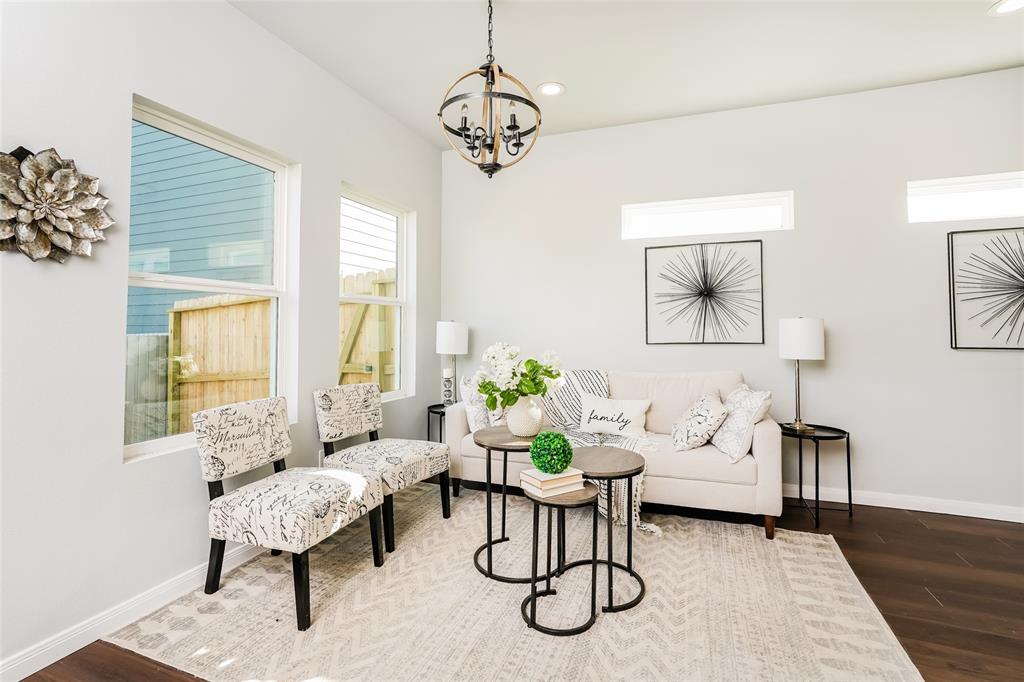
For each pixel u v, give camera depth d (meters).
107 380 1.84
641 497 2.83
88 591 1.77
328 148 2.99
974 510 3.01
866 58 2.83
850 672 1.59
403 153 3.78
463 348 3.95
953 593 2.09
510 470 3.26
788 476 3.38
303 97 2.79
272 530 1.87
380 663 1.64
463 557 2.43
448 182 4.38
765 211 3.56
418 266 4.01
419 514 3.04
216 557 2.09
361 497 2.20
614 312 3.84
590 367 3.91
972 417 3.03
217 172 2.41
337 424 2.85
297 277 2.77
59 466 1.69
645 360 3.76
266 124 2.54
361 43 2.68
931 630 1.82
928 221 3.15
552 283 4.03
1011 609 1.96
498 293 4.20
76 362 1.74
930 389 3.10
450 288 4.37
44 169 1.63
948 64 2.91
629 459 2.15
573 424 3.48
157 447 2.11
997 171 2.99
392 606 1.99
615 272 3.84
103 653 1.70
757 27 2.52
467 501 3.28
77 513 1.74
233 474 2.14
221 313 2.44
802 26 2.51
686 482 2.79
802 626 1.84
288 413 2.77
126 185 1.90
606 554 2.47
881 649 1.71
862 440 3.24
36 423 1.63
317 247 2.91
